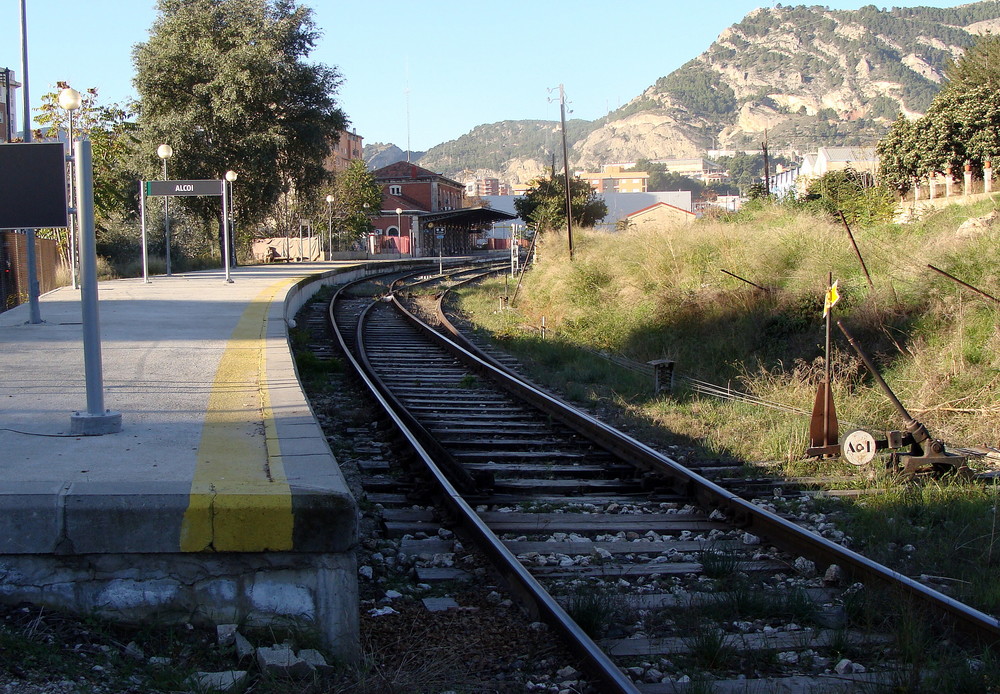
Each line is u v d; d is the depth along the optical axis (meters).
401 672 4.36
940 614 5.05
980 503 7.46
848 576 5.87
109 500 4.37
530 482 8.45
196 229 49.12
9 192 7.90
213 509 4.43
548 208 54.25
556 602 5.11
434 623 5.11
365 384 13.28
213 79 45.34
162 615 4.42
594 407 12.73
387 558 6.32
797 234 18.58
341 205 68.62
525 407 12.43
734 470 8.99
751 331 15.56
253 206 46.94
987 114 25.39
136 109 38.53
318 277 33.84
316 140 47.06
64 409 7.37
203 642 4.36
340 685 4.15
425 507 7.59
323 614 4.54
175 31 46.22
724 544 6.62
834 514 7.48
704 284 18.98
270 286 25.17
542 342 19.73
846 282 15.34
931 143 25.83
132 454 5.68
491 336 21.77
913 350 12.29
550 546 6.64
